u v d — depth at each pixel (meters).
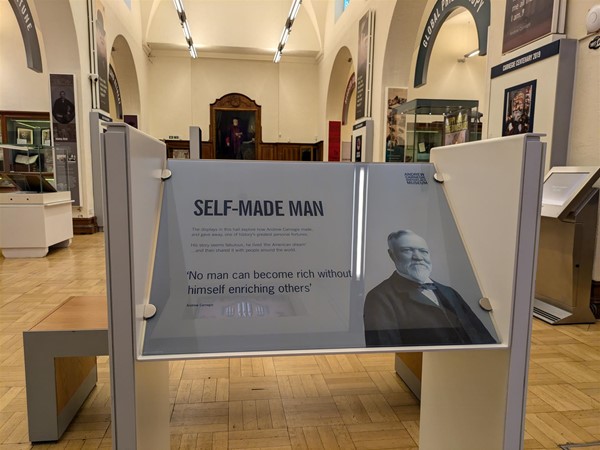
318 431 1.81
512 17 3.94
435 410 1.53
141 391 1.06
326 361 2.55
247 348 1.00
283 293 1.10
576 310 3.23
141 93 12.51
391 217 1.28
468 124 5.26
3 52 9.62
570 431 1.80
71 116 7.24
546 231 3.46
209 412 1.95
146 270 1.05
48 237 5.73
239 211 1.20
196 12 13.06
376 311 1.10
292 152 14.55
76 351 1.68
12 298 3.70
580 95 3.34
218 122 14.27
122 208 0.92
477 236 1.20
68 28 6.98
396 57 7.51
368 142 8.25
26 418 1.86
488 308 1.14
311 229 1.21
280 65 14.16
